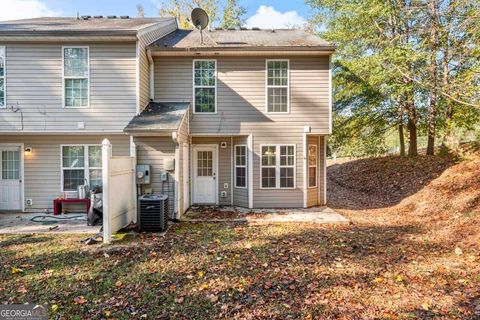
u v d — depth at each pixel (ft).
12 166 30.86
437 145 54.24
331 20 45.80
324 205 34.50
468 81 24.72
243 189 33.50
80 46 28.71
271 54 31.91
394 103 48.39
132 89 28.84
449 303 11.23
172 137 25.75
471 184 28.78
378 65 35.04
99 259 16.48
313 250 17.71
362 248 18.07
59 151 30.55
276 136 32.53
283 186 32.81
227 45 31.65
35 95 28.48
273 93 32.63
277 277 13.82
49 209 30.53
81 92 28.91
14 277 14.07
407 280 13.33
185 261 16.05
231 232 22.26
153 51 31.09
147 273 14.48
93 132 28.78
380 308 11.00
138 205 22.52
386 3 35.06
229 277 13.89
